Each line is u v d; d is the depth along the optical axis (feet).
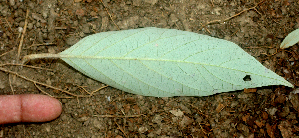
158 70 0.70
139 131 0.76
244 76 0.69
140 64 0.70
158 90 0.72
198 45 0.69
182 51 0.69
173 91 0.72
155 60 0.69
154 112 0.76
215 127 0.76
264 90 0.76
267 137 0.76
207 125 0.76
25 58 0.73
